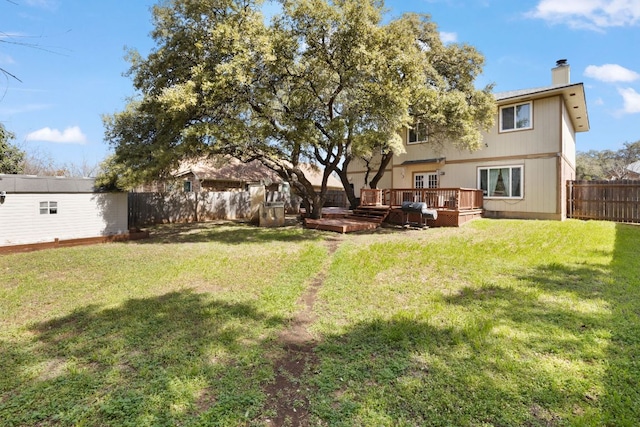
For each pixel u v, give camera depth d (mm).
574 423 2066
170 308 4219
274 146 11438
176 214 15289
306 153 13281
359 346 3160
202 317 3926
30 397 2451
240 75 8625
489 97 13484
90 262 6891
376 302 4332
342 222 12609
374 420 2156
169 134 10570
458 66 14094
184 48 9828
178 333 3500
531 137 13453
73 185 9641
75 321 3875
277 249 8250
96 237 9594
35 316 4031
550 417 2143
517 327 3400
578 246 7285
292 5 9383
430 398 2355
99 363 2938
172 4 9820
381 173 16391
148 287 5152
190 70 9453
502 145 14312
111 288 5102
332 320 3797
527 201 13586
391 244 8469
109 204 10344
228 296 4680
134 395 2451
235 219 17047
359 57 9258
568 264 5801
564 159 13367
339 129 10203
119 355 3055
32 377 2729
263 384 2592
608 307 3850
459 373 2639
